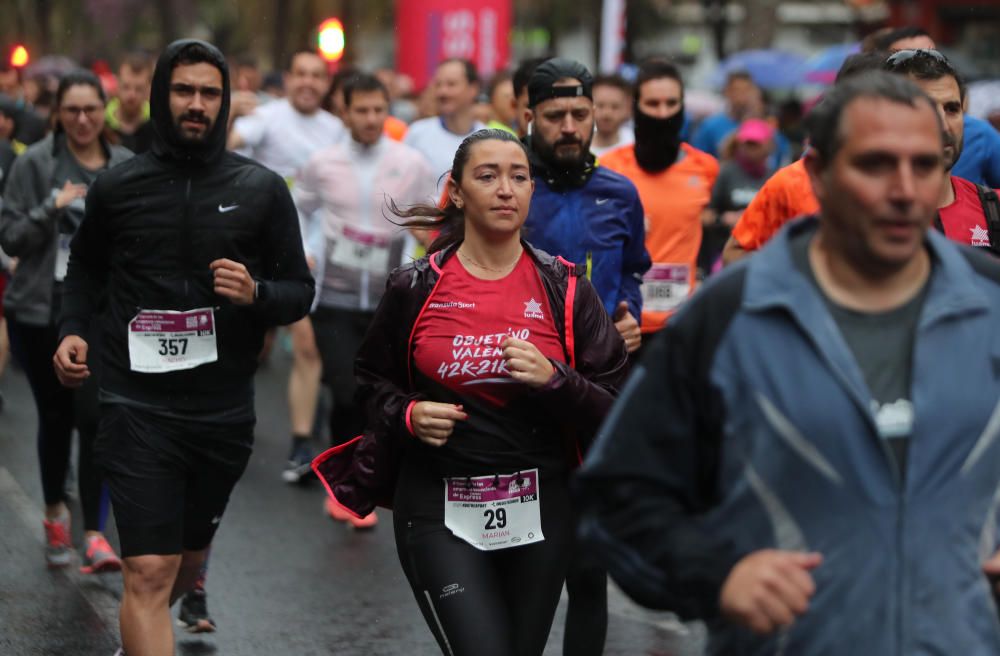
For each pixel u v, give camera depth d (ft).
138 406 41.81
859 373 21.63
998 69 254.88
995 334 22.13
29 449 81.15
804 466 21.81
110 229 42.57
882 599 21.70
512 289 36.70
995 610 22.31
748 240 44.57
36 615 53.62
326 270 70.44
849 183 21.74
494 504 36.14
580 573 40.65
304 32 327.67
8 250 60.18
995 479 22.16
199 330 42.32
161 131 42.09
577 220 47.03
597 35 279.28
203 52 41.70
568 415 35.60
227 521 67.67
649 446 22.81
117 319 42.57
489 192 36.19
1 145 82.64
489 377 35.96
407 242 71.82
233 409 43.04
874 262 21.93
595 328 37.24
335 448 38.86
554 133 46.39
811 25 376.68
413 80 166.61
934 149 21.70
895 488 21.70
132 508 41.27
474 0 163.12
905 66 38.81
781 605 21.06
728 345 22.24
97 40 374.84
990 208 39.86
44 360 60.70
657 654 49.96
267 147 88.79
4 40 384.27
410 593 57.06
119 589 57.21
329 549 63.31
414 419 35.58
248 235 42.73
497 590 35.60
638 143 59.41
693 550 22.02
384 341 37.40
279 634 51.93
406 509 36.76
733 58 213.46
